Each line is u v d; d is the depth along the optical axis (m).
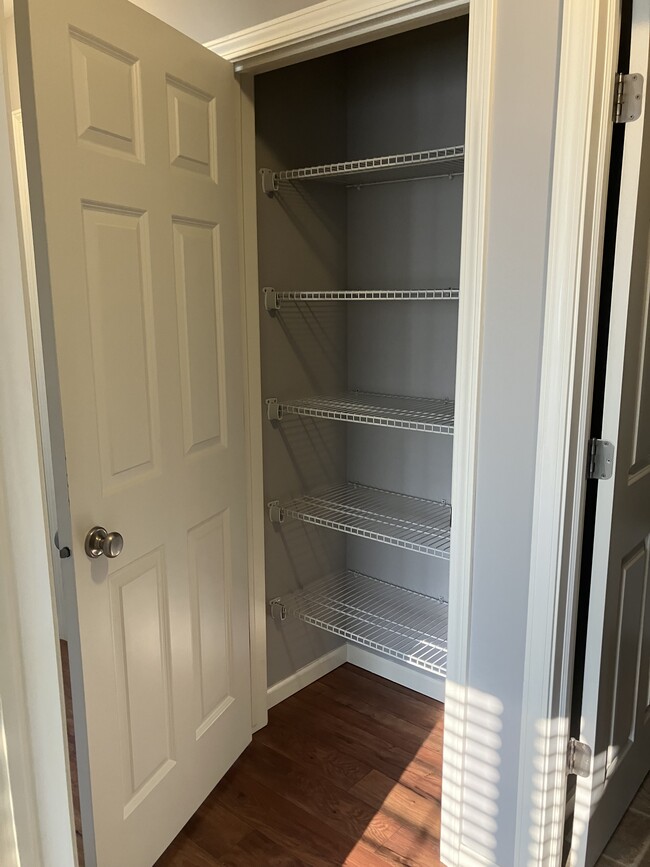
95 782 1.54
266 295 2.21
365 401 2.38
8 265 0.52
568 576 1.53
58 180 1.32
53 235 1.32
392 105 2.32
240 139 1.99
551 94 1.37
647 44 1.35
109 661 1.55
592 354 1.46
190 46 1.69
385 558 2.62
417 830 1.91
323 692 2.57
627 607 1.74
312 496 2.52
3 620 0.54
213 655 2.00
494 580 1.62
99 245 1.44
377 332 2.49
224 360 1.94
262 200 2.16
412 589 2.56
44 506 0.55
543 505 1.50
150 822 1.74
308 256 2.36
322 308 2.45
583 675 1.68
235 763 2.17
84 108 1.38
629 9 1.39
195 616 1.89
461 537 1.65
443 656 2.09
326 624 2.33
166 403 1.70
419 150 2.28
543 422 1.47
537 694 1.57
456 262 2.25
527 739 1.61
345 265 2.54
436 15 1.56
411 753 2.22
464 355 1.57
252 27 1.80
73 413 1.40
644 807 2.00
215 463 1.93
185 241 1.73
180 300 1.73
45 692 0.57
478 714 1.70
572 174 1.35
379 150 2.38
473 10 1.42
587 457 1.52
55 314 1.34
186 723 1.88
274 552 2.40
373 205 2.42
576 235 1.37
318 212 2.38
